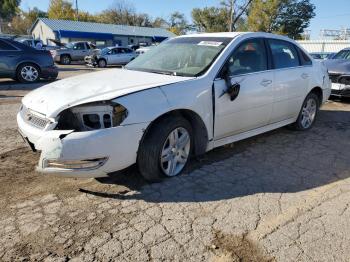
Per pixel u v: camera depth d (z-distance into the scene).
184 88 3.70
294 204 3.36
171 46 4.80
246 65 4.46
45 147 3.09
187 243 2.73
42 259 2.52
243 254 2.62
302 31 60.50
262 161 4.46
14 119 6.34
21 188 3.56
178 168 3.90
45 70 11.84
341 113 7.48
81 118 3.17
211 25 62.06
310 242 2.77
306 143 5.24
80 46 26.34
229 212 3.19
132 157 3.32
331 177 4.02
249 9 52.19
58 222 2.97
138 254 2.59
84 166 3.13
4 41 11.15
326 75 6.16
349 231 2.93
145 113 3.31
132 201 3.34
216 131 4.11
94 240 2.74
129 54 24.39
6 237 2.76
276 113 5.02
